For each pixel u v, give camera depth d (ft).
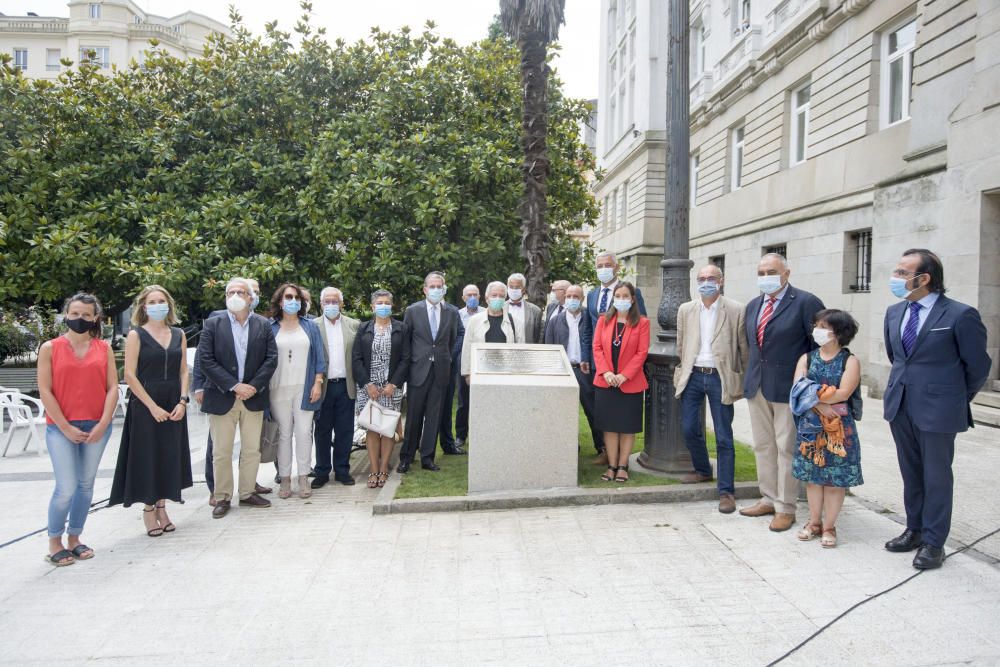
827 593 11.54
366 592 11.95
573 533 14.83
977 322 12.14
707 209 65.41
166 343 15.28
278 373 18.22
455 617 10.91
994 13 27.30
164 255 31.58
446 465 21.22
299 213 34.50
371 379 19.49
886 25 38.37
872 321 35.53
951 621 10.43
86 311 13.99
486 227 35.17
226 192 35.22
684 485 17.52
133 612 11.32
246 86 36.24
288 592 12.02
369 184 32.83
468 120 37.11
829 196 43.14
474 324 22.54
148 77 38.70
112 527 16.34
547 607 11.21
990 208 28.17
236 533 15.47
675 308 18.74
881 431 26.43
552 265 39.01
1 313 50.44
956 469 19.58
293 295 18.20
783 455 15.05
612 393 18.01
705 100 63.98
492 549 13.94
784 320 14.93
